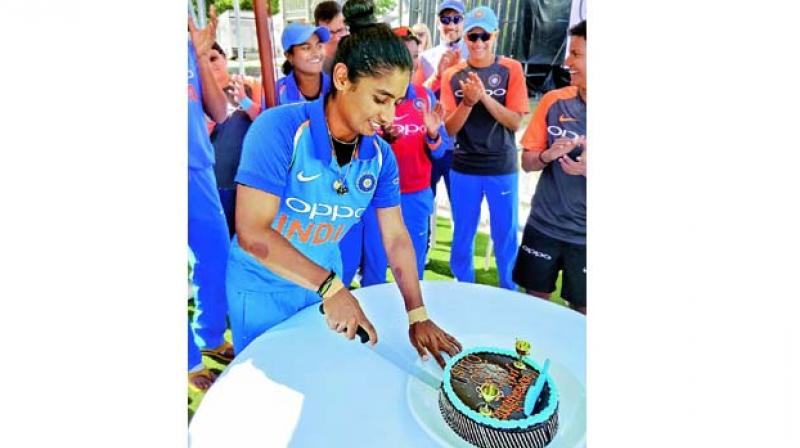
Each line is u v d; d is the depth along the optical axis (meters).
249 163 1.78
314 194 1.82
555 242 1.93
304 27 1.74
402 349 1.85
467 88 1.85
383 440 1.60
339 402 1.68
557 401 1.67
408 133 1.84
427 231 1.92
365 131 1.80
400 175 1.87
